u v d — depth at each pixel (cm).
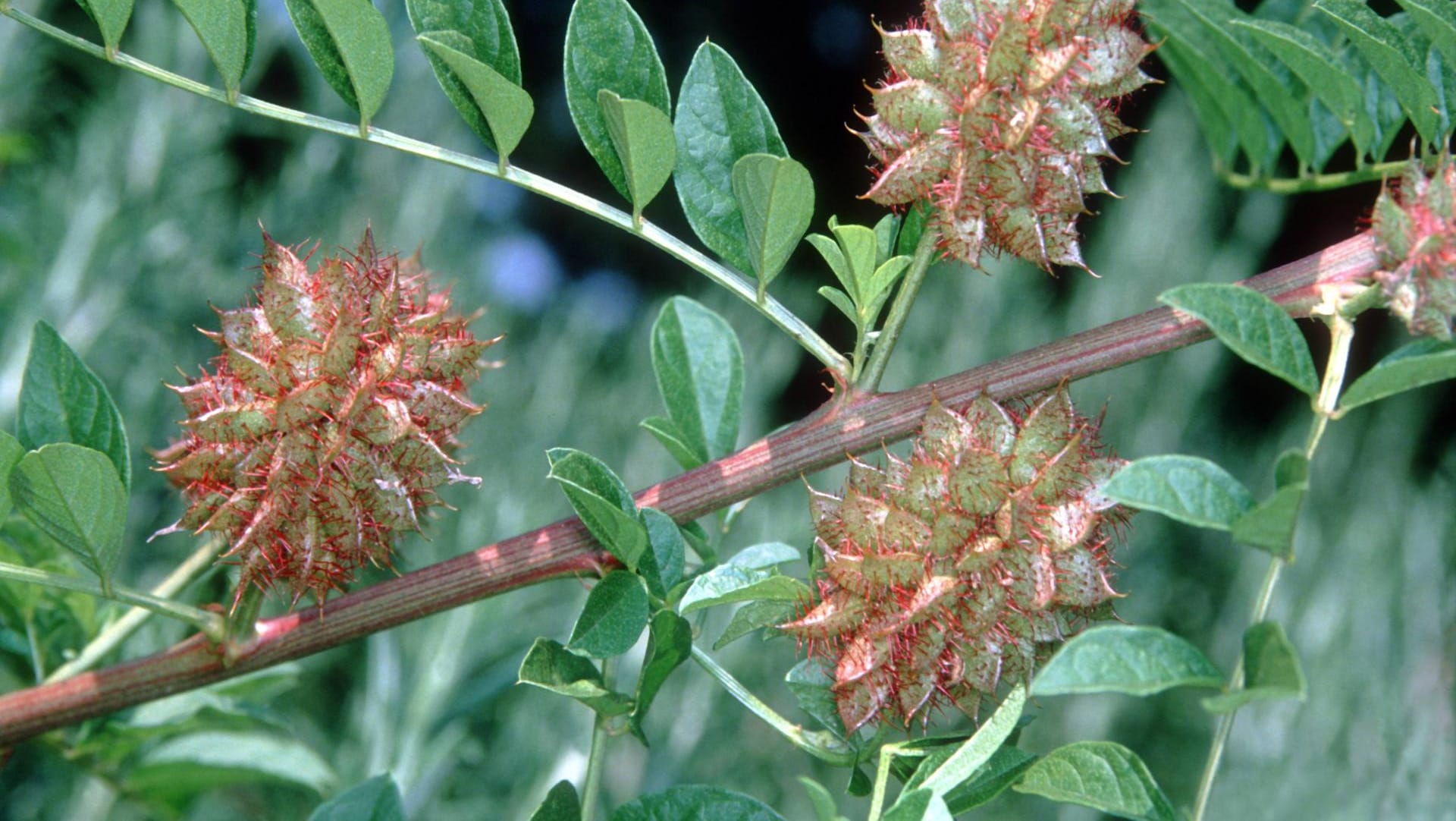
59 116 74
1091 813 71
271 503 37
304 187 74
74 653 43
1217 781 77
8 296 61
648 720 62
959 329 87
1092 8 36
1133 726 80
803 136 137
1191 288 35
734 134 39
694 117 39
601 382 89
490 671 54
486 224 98
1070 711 80
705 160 39
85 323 61
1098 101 37
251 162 90
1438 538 83
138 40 66
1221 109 43
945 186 37
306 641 38
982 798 37
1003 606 37
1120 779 36
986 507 37
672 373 42
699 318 42
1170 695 80
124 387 64
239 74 37
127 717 44
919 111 37
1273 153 43
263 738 46
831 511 37
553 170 130
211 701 44
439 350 38
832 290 38
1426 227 36
